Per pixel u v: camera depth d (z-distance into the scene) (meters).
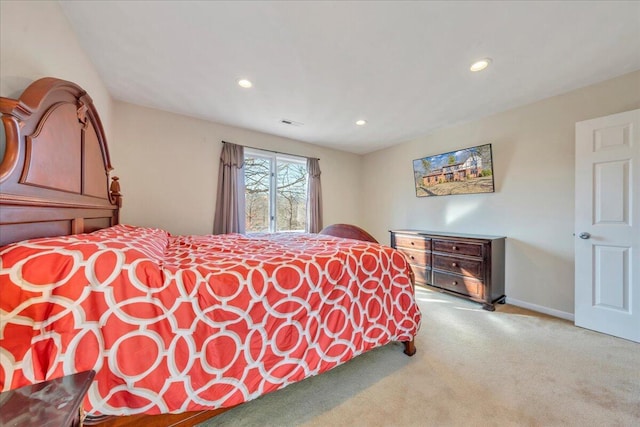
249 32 1.66
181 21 1.56
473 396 1.39
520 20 1.54
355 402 1.35
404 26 1.59
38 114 0.98
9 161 0.80
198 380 0.98
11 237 0.83
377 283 1.62
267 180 3.88
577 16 1.50
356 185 4.94
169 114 3.01
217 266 1.18
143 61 2.00
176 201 3.07
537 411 1.28
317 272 1.38
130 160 2.78
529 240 2.72
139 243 1.18
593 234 2.18
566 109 2.47
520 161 2.79
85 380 0.68
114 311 0.86
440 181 3.60
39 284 0.78
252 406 1.33
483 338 2.05
